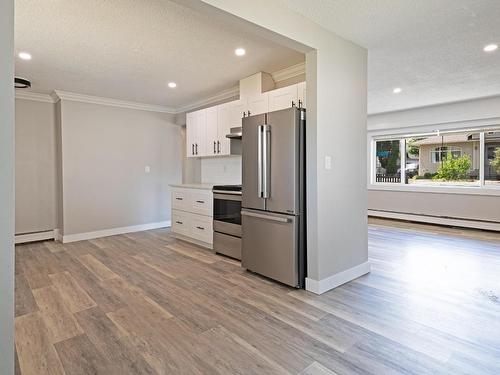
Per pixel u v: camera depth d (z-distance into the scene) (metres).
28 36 2.87
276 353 1.82
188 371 1.67
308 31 2.53
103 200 5.26
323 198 2.72
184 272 3.31
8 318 1.14
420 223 6.38
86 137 5.07
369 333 2.04
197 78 4.14
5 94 1.12
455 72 3.92
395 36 2.86
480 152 5.77
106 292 2.76
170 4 2.35
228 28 2.74
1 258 1.12
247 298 2.62
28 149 4.89
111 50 3.20
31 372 1.66
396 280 3.02
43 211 5.04
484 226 5.55
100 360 1.77
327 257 2.78
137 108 5.66
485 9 2.38
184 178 6.51
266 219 3.03
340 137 2.89
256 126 3.12
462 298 2.58
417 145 6.68
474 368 1.67
